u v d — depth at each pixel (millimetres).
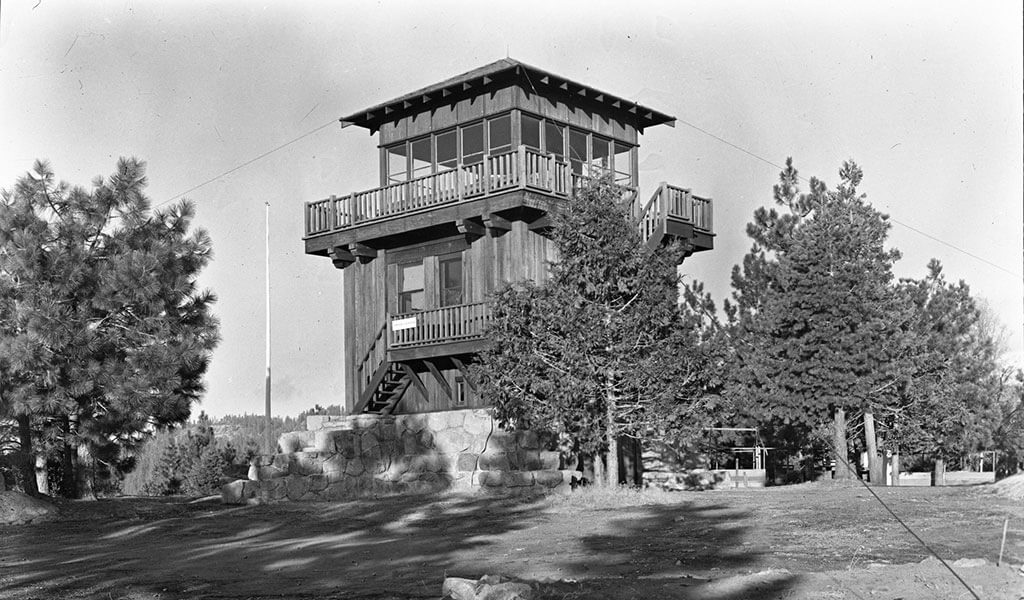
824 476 32312
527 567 11500
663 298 20000
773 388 27828
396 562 12547
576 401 19484
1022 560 9711
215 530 17125
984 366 33156
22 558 14219
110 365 21156
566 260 19984
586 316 19375
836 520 14180
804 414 27406
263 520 18281
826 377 26938
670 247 20797
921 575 9133
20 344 19922
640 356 19891
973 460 41500
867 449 27578
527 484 20516
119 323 22250
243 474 33281
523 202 23641
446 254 26250
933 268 34969
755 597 8711
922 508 14805
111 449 22078
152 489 53812
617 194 20562
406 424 22750
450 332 24812
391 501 20438
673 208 25516
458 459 22016
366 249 27359
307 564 12781
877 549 11469
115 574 12375
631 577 10273
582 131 26812
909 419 30391
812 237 28500
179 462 54719
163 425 22828
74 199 21828
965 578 8875
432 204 25391
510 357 20188
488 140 25531
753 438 33281
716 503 17328
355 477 22438
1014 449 18734
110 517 19578
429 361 25672
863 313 27688
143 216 22641
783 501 17219
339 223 27734
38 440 21484
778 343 28172
